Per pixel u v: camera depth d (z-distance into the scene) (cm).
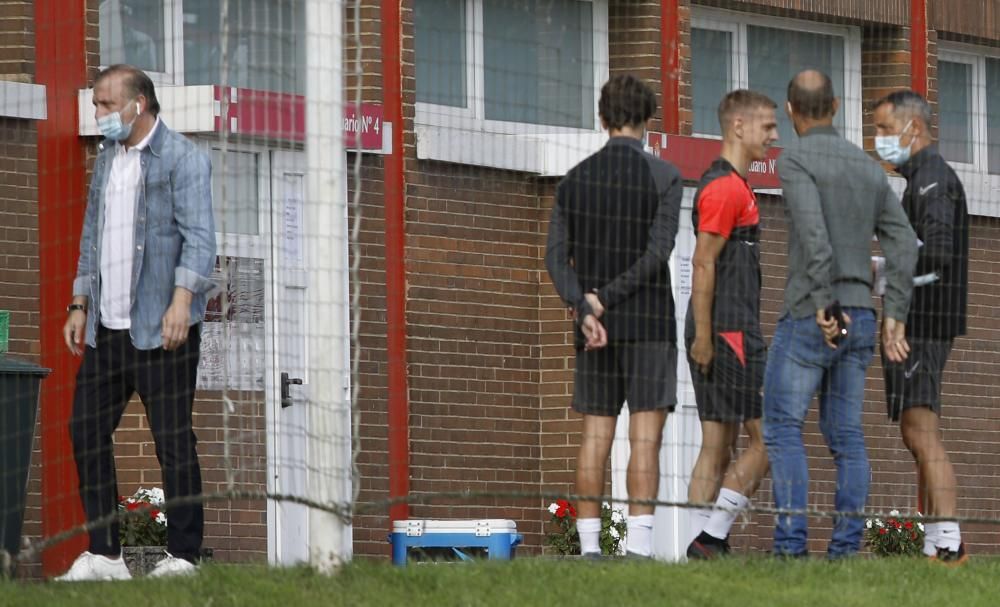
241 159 4772
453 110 5209
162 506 3244
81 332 3466
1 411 3753
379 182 4991
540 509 5228
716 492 3594
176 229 3394
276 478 4762
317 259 3122
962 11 6078
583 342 3456
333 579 3072
